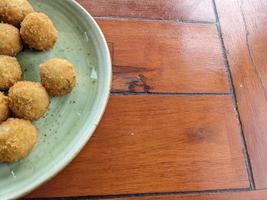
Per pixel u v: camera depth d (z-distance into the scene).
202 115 0.35
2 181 0.27
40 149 0.29
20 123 0.28
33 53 0.33
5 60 0.31
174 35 0.39
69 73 0.31
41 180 0.27
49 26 0.32
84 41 0.33
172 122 0.34
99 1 0.39
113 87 0.35
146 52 0.37
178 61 0.37
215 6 0.41
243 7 0.42
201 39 0.39
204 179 0.32
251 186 0.32
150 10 0.40
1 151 0.27
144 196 0.31
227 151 0.33
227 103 0.36
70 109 0.31
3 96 0.30
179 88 0.36
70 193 0.30
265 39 0.40
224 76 0.37
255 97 0.36
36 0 0.35
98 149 0.32
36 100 0.29
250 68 0.38
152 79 0.36
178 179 0.32
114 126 0.33
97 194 0.30
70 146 0.29
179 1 0.41
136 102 0.34
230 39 0.39
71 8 0.34
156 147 0.33
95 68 0.32
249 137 0.34
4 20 0.33
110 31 0.38
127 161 0.32
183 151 0.33
